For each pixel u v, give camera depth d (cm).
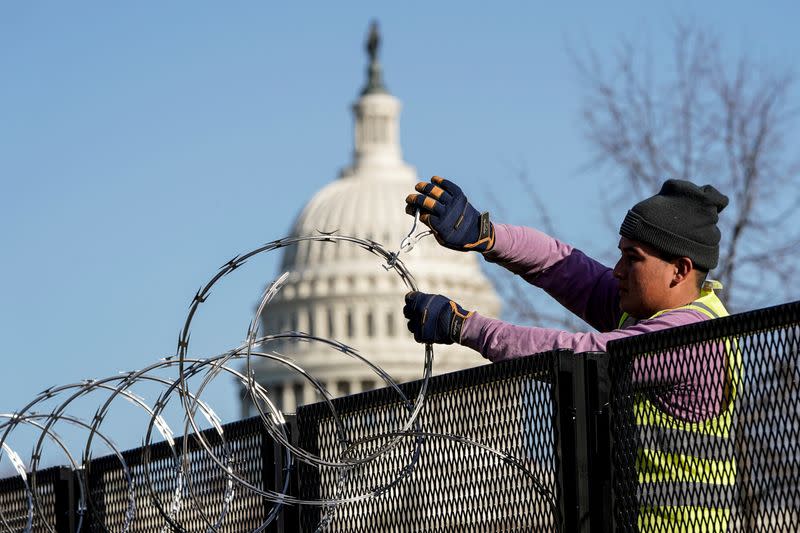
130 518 636
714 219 502
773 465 430
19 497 805
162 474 681
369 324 10938
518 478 498
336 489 563
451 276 10856
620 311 563
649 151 2209
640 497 469
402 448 546
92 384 585
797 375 425
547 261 568
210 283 478
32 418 614
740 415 442
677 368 460
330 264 11156
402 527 546
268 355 539
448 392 526
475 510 512
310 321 11006
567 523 480
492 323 501
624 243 504
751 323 437
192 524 660
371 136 12706
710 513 449
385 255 497
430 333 500
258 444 629
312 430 598
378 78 12988
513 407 502
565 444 484
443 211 518
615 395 480
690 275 500
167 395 561
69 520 766
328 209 11706
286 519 611
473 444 493
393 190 12100
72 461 691
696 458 455
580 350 490
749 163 2098
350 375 10562
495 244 556
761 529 434
